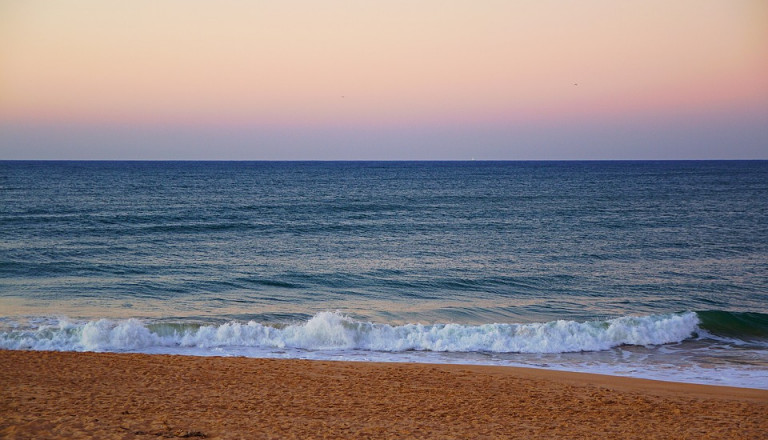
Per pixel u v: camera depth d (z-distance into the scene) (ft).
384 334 53.31
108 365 39.50
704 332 57.57
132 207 172.96
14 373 35.86
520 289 79.51
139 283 76.02
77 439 22.94
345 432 26.43
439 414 30.89
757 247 114.93
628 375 44.37
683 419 31.27
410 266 92.84
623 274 89.45
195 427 25.94
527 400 34.76
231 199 212.23
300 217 156.97
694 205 202.59
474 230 136.26
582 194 256.11
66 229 123.54
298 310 65.31
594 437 27.27
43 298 66.64
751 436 28.14
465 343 52.37
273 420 28.04
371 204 199.72
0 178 338.75
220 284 77.20
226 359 43.29
